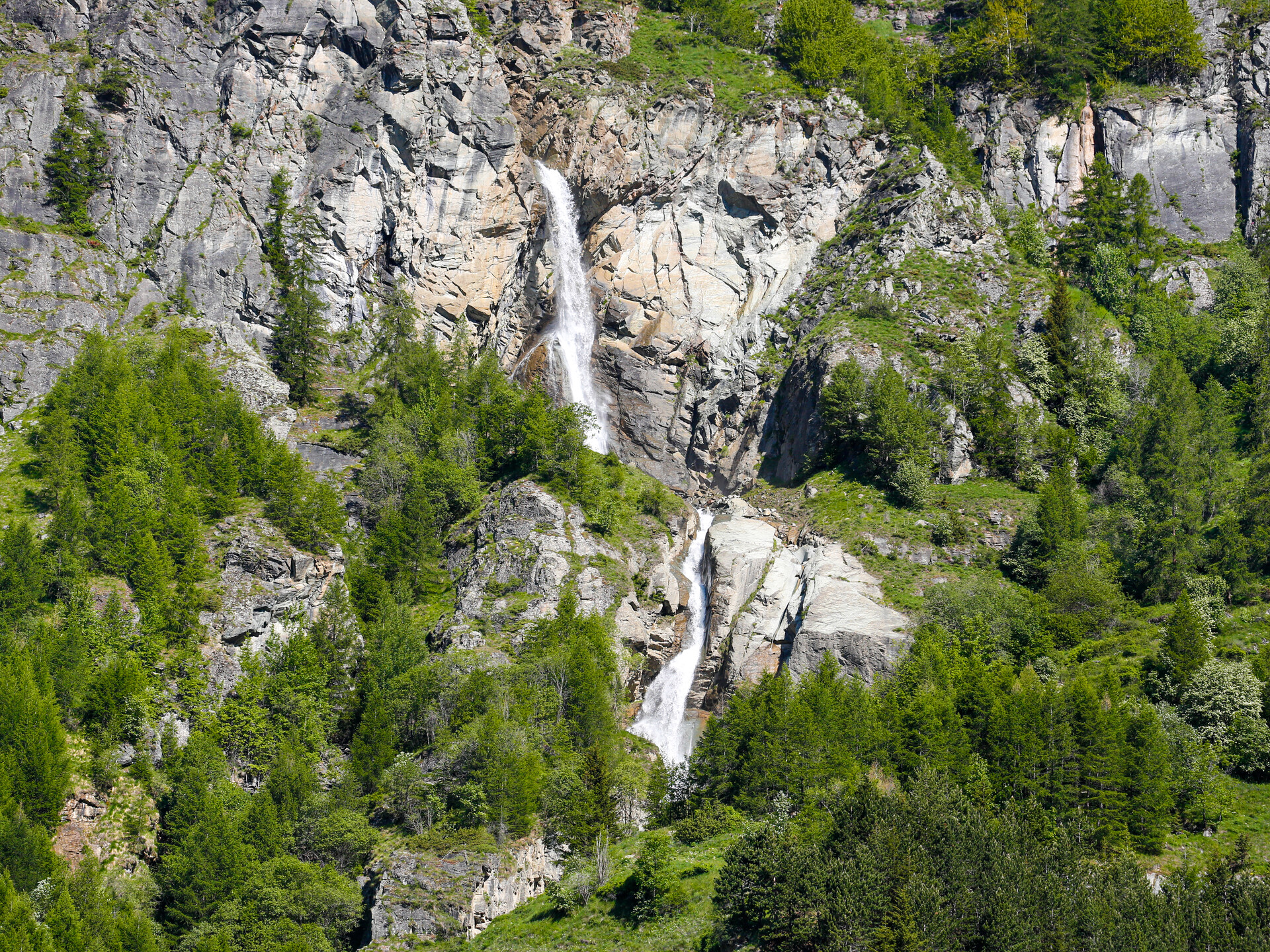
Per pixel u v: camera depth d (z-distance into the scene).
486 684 164.25
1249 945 103.81
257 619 181.75
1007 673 152.75
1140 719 138.00
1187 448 189.25
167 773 159.12
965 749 140.88
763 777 145.62
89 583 174.75
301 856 150.25
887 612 181.25
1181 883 114.56
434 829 148.12
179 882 143.88
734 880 120.12
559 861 149.12
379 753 163.38
